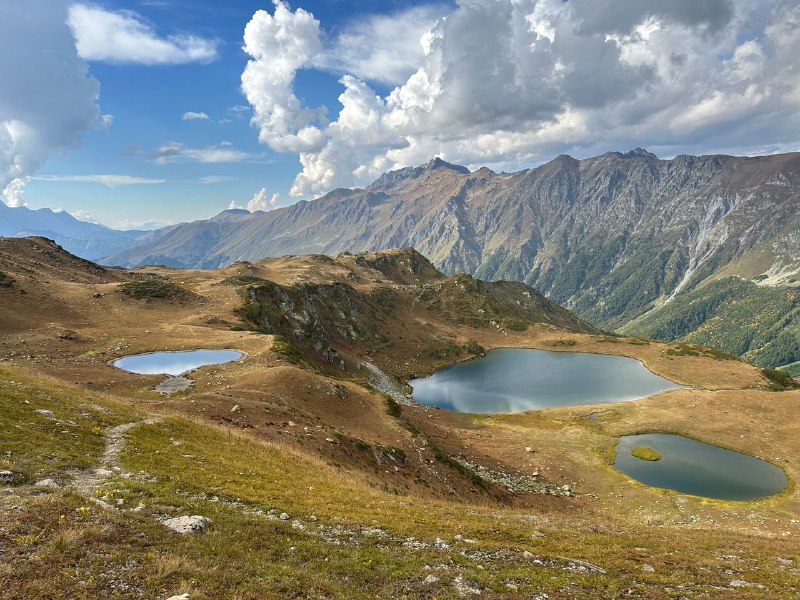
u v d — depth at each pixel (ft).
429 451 211.82
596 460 273.13
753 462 270.26
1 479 68.28
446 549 79.87
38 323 309.22
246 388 219.82
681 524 191.62
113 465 88.12
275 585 53.52
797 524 189.67
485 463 254.88
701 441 305.12
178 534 62.34
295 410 200.44
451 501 166.20
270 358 285.43
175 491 81.92
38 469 76.18
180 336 326.85
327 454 160.25
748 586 75.15
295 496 97.50
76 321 334.03
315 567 62.64
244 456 121.60
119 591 45.19
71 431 101.19
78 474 79.77
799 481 241.14
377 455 182.60
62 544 51.01
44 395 122.31
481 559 76.84
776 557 98.22
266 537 69.15
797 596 72.49
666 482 243.19
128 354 279.49
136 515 65.05
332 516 88.07
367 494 117.39
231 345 309.83
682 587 71.72
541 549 86.07
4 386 118.52
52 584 43.88
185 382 224.74
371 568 66.18
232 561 57.72
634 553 90.12
